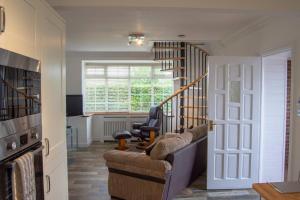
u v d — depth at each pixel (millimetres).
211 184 3764
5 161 1303
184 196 3504
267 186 1743
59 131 2258
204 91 6145
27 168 1432
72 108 6406
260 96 3758
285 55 3469
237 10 2422
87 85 7320
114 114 7094
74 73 6785
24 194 1391
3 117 1287
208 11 2461
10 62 1341
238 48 4551
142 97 7430
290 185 1759
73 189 3727
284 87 3779
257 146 3795
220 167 3787
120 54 6742
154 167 2891
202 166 4227
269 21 3389
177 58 5824
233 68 3740
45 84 1903
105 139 7133
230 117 3764
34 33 1702
